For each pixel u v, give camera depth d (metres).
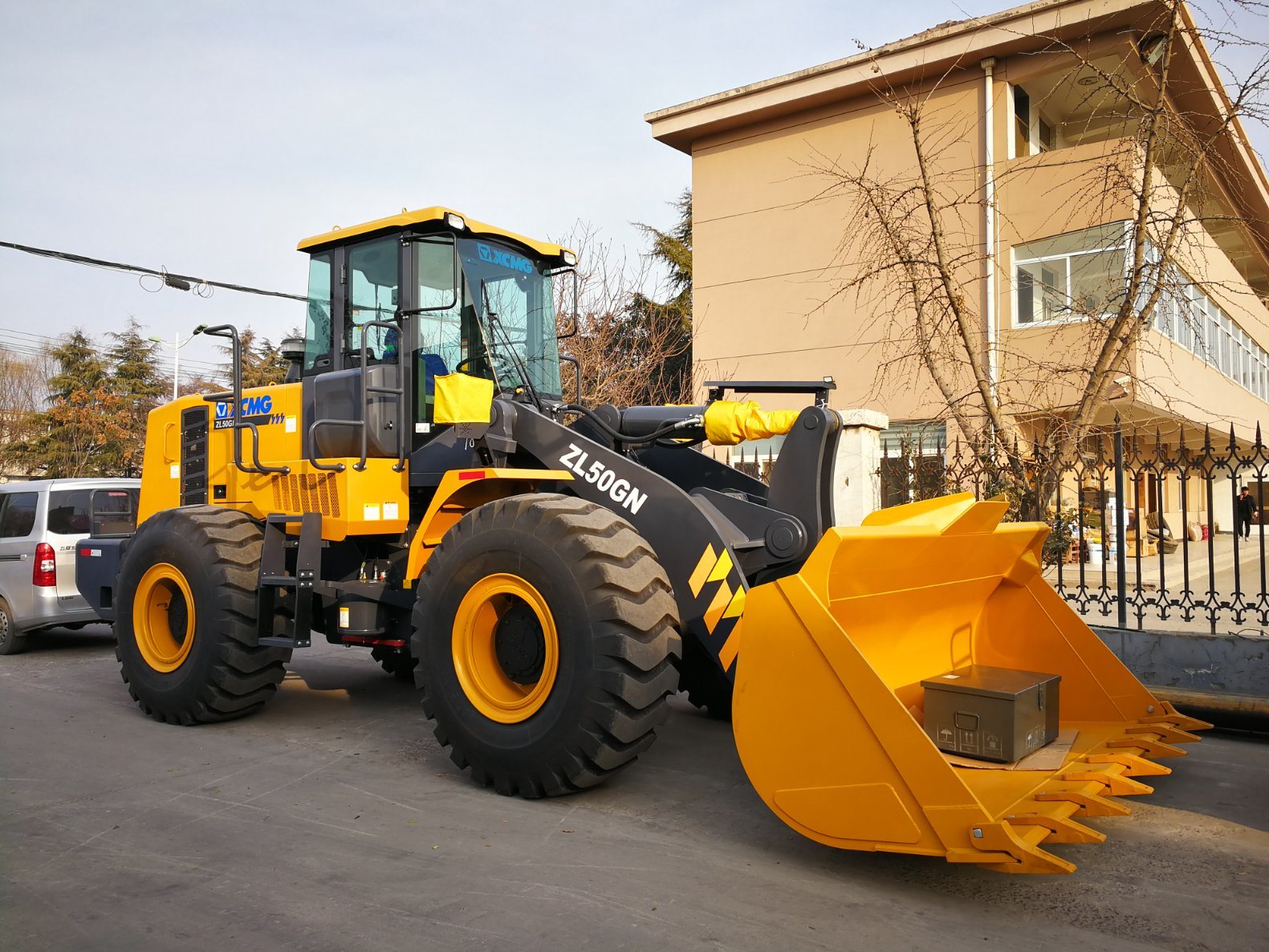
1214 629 5.69
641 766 4.61
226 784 4.34
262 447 5.79
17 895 3.09
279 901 3.04
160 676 5.59
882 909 2.99
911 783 2.95
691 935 2.79
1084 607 6.24
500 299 5.36
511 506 4.12
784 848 3.51
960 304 6.93
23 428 32.38
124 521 8.88
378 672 7.38
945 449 9.48
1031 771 3.52
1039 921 2.91
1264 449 5.48
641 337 16.39
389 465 5.14
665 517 4.18
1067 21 13.33
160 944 2.74
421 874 3.26
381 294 5.36
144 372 32.56
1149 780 4.41
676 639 3.90
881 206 7.20
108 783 4.36
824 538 3.22
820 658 3.13
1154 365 12.77
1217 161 6.55
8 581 8.41
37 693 6.62
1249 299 20.78
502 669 4.21
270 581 5.34
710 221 18.27
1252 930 2.86
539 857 3.41
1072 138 16.75
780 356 17.23
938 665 4.40
